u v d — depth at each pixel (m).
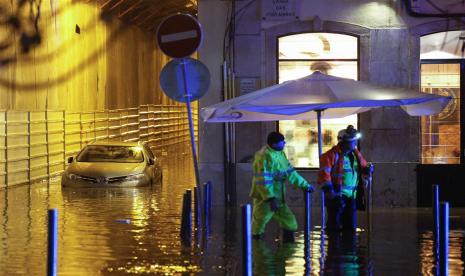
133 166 32.69
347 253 16.55
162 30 18.30
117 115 52.53
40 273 14.72
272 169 17.98
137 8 54.06
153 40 64.00
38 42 38.22
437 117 24.67
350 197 18.92
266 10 24.59
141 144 34.38
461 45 24.52
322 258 15.97
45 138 38.62
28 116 36.25
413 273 14.48
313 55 24.73
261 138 24.81
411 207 24.45
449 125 24.62
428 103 19.25
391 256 16.19
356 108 20.36
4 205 26.14
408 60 24.42
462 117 24.62
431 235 18.92
